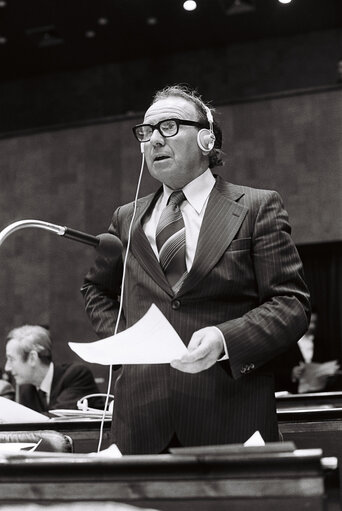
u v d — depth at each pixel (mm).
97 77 10195
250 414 1599
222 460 1129
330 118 7539
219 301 1664
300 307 1636
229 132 7793
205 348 1453
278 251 1693
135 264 1754
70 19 9133
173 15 9078
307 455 1104
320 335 7473
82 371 4023
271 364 1678
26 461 1215
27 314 8047
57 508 1149
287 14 9078
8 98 10430
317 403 3316
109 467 1166
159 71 9953
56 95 10305
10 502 1192
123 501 1155
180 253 1707
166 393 1603
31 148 8414
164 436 1586
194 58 9836
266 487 1113
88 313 1872
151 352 1386
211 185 1808
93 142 8211
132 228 1801
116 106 10062
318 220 7430
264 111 7734
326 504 1111
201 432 1576
